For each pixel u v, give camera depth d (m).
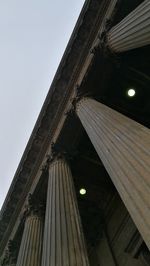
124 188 9.22
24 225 21.86
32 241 18.02
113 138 12.02
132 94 19.48
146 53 18.33
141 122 20.00
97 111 15.48
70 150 20.38
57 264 11.23
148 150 9.61
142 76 18.78
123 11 18.14
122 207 20.80
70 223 13.47
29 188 22.91
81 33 21.03
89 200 22.83
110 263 19.16
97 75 18.55
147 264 16.22
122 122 12.90
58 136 20.33
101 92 18.97
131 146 10.53
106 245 20.58
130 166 9.62
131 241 18.08
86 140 20.89
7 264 22.34
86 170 21.89
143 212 7.91
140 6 13.64
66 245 12.09
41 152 22.44
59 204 14.91
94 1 20.30
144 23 12.27
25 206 21.89
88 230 22.12
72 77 20.72
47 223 14.37
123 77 18.81
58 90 22.34
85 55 20.00
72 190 16.42
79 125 19.77
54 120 21.66
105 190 22.69
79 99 18.70
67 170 18.67
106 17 18.89
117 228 20.34
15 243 22.86
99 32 19.22
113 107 19.38
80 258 11.40
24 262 16.34
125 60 18.02
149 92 19.48
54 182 17.19
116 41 16.12
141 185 8.55
